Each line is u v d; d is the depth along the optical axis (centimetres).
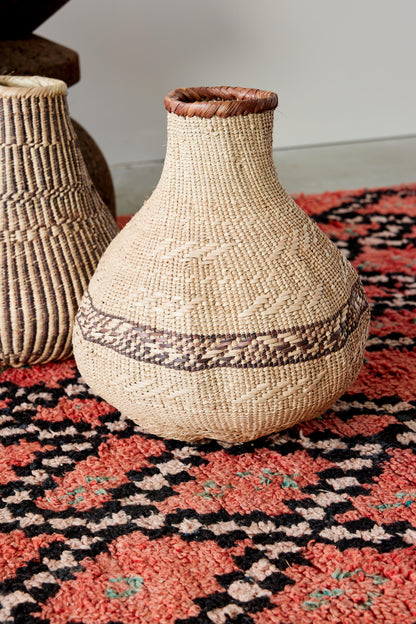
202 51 257
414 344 135
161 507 95
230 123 93
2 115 112
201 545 89
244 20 255
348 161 263
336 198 216
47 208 118
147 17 246
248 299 92
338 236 189
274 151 281
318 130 284
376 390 120
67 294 119
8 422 114
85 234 123
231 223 94
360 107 284
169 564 86
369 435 109
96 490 99
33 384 124
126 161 266
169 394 94
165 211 98
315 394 96
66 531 92
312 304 94
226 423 96
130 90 255
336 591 82
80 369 106
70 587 83
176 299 92
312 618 78
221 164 95
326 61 271
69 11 238
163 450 107
